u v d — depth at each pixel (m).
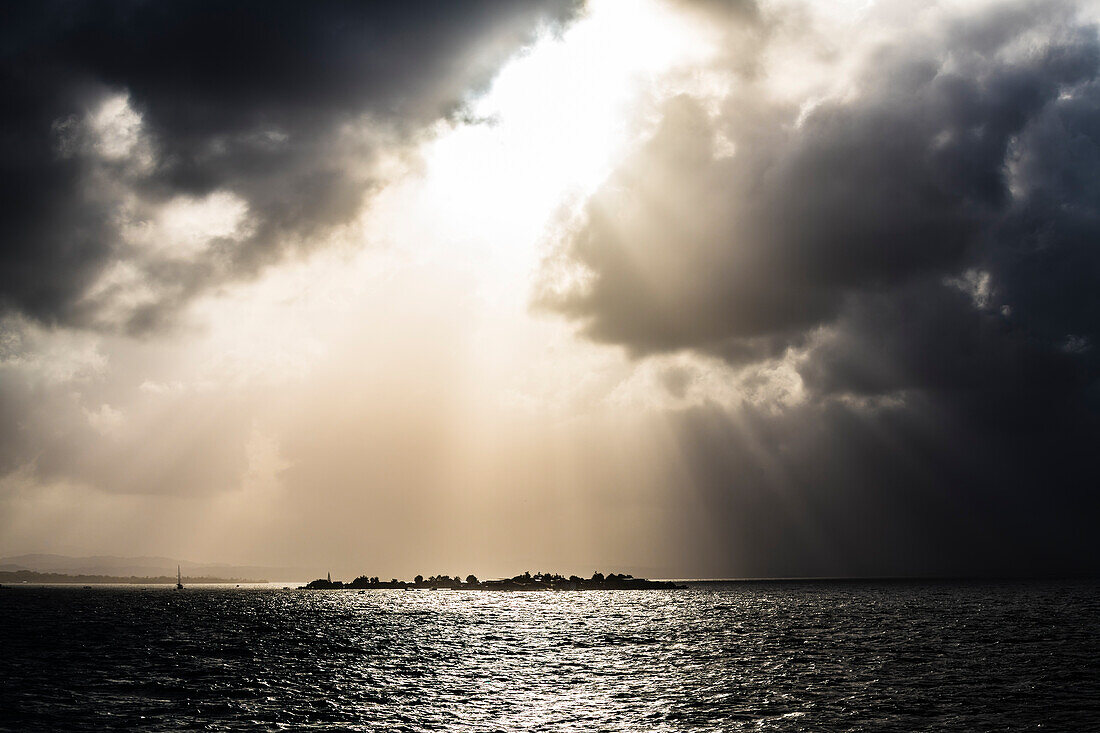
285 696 63.84
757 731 49.59
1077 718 52.56
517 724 52.59
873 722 51.78
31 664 84.12
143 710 58.00
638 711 56.31
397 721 53.84
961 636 107.88
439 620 158.25
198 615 178.88
